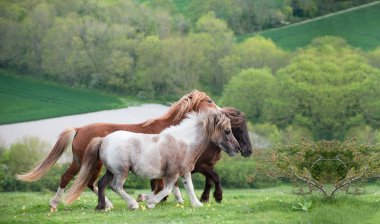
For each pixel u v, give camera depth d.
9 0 79.62
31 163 53.72
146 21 82.25
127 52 75.31
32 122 66.44
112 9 83.25
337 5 80.38
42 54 77.44
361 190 15.77
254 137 56.38
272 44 75.38
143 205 16.06
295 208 14.69
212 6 86.19
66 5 82.31
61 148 15.05
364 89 53.47
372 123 52.00
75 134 15.16
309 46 70.88
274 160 15.41
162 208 14.98
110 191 29.14
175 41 76.06
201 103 15.78
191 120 14.97
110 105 70.38
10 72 78.12
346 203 14.99
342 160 15.45
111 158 14.16
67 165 42.16
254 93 63.75
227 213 14.28
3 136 60.94
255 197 19.03
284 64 72.31
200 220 13.44
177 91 73.81
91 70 75.06
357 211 14.19
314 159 15.55
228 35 78.19
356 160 15.21
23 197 19.95
